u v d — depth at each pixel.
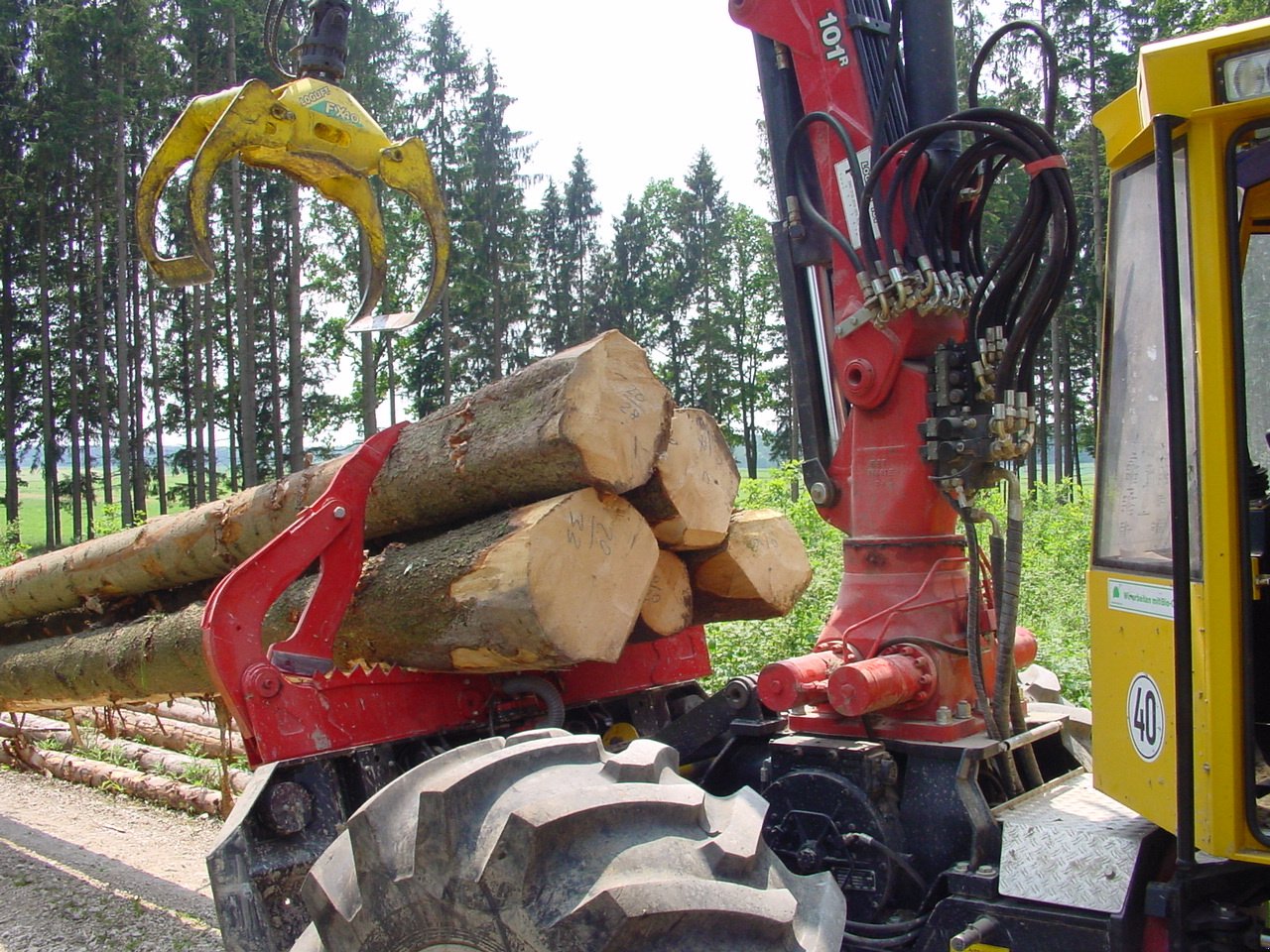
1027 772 3.77
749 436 61.19
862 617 3.74
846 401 3.89
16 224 39.66
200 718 8.46
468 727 4.07
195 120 4.48
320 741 3.65
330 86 4.52
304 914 3.41
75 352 40.75
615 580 3.71
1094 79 33.84
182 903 5.38
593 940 2.37
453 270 42.03
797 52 3.96
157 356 44.16
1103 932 2.81
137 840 6.46
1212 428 2.35
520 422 3.66
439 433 3.98
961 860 3.35
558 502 3.59
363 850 2.75
